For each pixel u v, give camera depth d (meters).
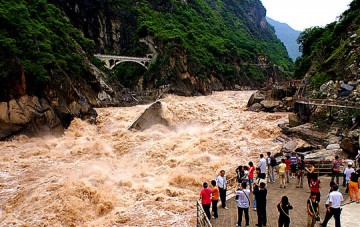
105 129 36.34
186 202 18.03
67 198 17.50
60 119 34.88
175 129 34.41
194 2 127.31
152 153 26.75
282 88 46.47
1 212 16.88
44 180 20.61
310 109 33.31
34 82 32.91
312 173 13.72
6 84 30.75
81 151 27.58
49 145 29.38
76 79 43.38
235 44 118.12
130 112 43.31
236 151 27.78
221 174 14.55
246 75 99.75
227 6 179.50
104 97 50.06
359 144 21.23
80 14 78.94
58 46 42.94
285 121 37.19
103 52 83.25
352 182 13.99
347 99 30.11
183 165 24.03
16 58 32.34
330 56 41.16
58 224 15.72
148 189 19.56
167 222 15.73
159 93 67.56
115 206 17.52
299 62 67.06
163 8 104.81
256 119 39.28
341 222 12.16
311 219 11.01
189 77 73.94
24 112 31.23
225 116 40.88
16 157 25.64
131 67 83.25
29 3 49.06
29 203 17.48
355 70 32.97
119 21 87.44
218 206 14.86
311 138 28.11
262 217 12.16
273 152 27.28
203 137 30.83
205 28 110.88
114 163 24.97
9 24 35.09
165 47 78.00
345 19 44.75
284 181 17.00
